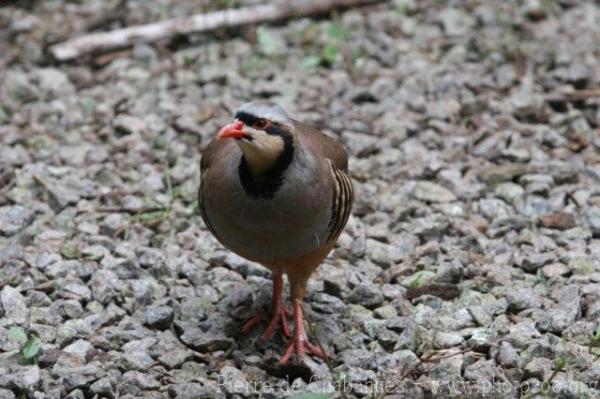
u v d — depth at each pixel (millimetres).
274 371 9891
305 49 16234
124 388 9477
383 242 12008
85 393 9445
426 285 10938
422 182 13023
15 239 11906
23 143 14016
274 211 9320
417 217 12477
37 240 11891
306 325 10445
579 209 12500
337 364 9977
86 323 10344
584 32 16625
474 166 13438
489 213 12484
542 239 11875
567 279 11086
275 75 15633
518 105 14578
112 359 9891
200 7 17297
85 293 10836
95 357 9875
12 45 16406
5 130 14219
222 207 9500
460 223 12227
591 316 10406
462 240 11836
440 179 13070
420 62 15812
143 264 11500
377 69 15742
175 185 13172
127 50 16141
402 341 10031
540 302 10656
